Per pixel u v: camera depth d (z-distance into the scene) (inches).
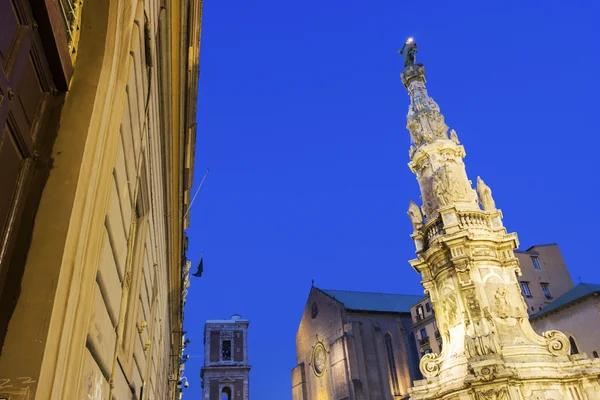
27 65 109.4
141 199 272.1
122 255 189.8
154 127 304.3
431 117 1270.9
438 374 992.2
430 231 1146.0
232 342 2834.6
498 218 1096.8
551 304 1706.4
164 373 698.8
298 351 3110.2
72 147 119.0
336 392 2536.9
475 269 1028.5
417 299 3021.7
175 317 958.4
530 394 864.9
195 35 452.4
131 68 173.9
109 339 175.5
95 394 157.4
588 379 874.1
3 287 100.5
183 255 811.4
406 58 1418.6
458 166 1187.9
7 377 93.4
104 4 137.8
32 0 106.1
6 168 101.0
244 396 2689.5
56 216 110.2
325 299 2869.1
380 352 2544.3
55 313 102.3
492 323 964.0
